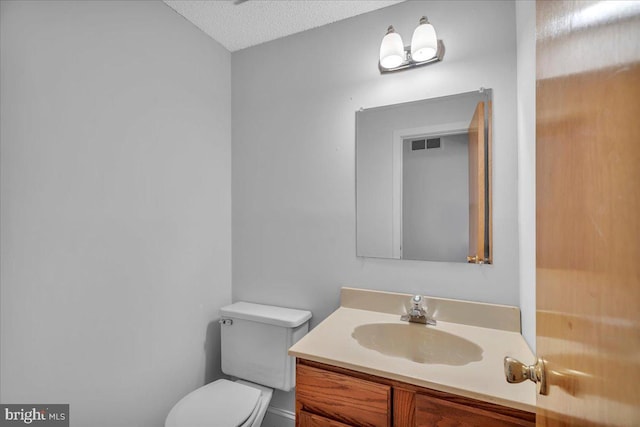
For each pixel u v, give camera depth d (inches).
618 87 12.4
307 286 65.3
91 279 45.5
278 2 57.2
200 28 65.0
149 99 54.5
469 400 32.8
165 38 57.6
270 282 68.9
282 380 58.7
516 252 49.3
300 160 66.3
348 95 62.0
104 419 47.0
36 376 39.5
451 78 53.8
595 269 14.5
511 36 49.8
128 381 50.5
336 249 62.7
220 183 70.2
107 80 47.7
